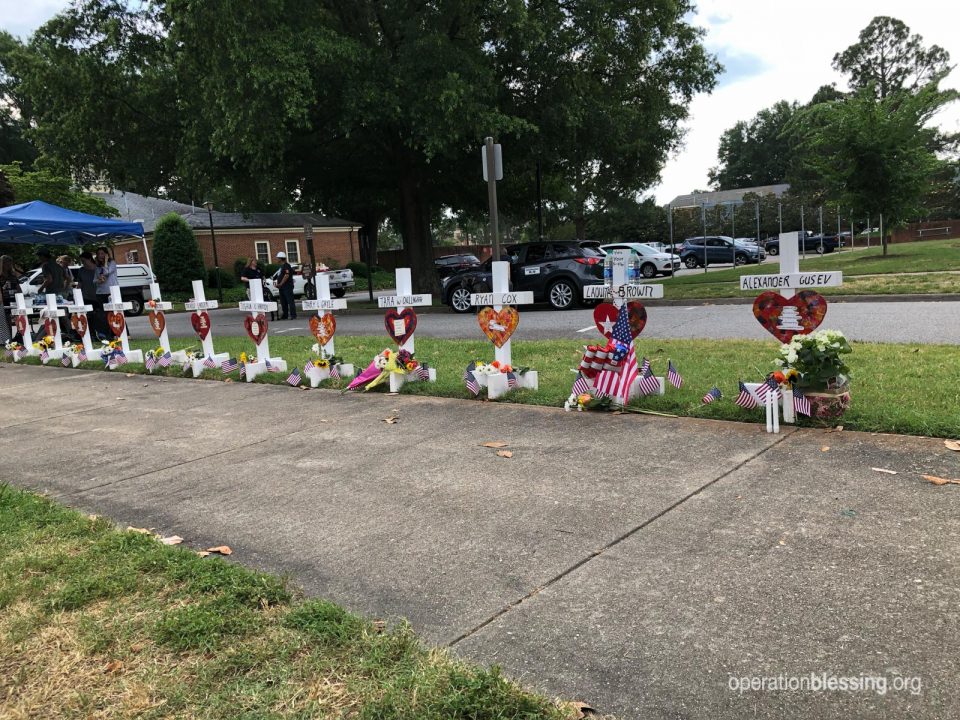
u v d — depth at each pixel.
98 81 17.39
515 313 6.34
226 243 39.94
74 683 2.32
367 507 3.84
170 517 3.88
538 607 2.69
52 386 8.93
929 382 5.50
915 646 2.28
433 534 3.42
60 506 4.05
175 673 2.34
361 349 10.12
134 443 5.62
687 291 15.41
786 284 4.84
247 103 14.75
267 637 2.53
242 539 3.51
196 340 13.47
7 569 3.16
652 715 2.05
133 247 39.66
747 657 2.29
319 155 20.11
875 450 4.08
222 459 4.98
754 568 2.85
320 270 8.20
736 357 7.32
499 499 3.82
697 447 4.43
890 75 72.38
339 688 2.23
